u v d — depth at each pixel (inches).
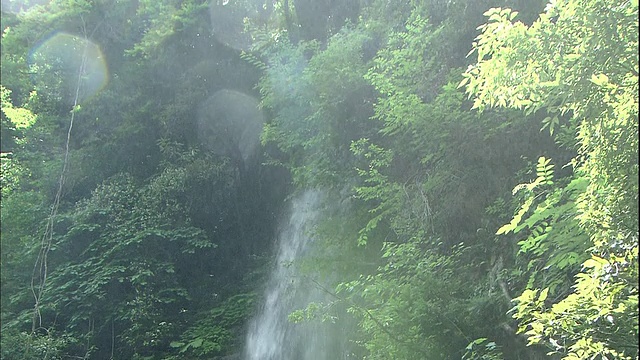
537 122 352.8
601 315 162.2
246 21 865.5
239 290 697.6
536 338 179.2
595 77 156.1
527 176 344.8
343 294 436.5
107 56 906.7
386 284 317.1
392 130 438.0
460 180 386.6
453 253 362.6
